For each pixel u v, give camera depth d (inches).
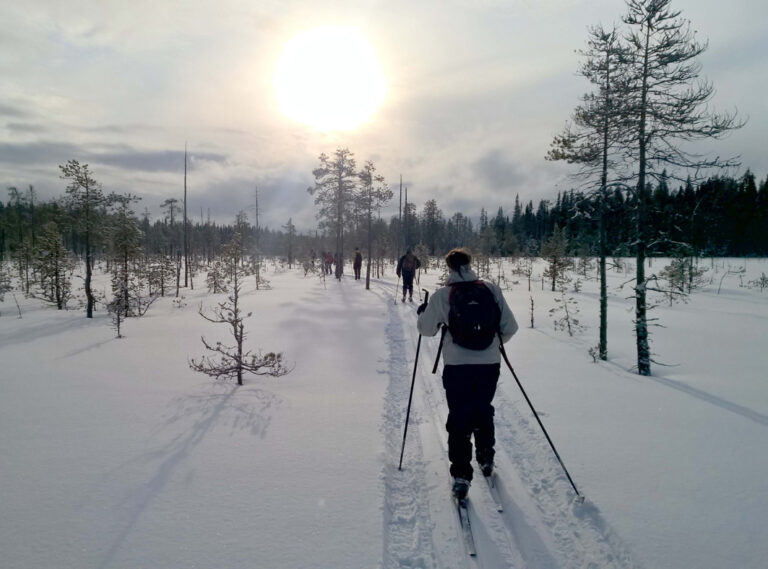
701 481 132.6
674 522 111.7
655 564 96.3
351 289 837.8
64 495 121.0
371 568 93.8
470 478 122.8
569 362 299.1
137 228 669.3
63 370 261.9
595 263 1277.1
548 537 108.3
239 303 610.5
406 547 103.9
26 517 110.3
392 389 226.4
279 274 1441.9
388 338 361.1
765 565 95.3
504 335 131.2
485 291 127.7
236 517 111.6
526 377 255.9
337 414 187.9
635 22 307.3
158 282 784.3
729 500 121.9
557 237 898.7
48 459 143.2
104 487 125.4
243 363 236.8
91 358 294.5
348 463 142.6
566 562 99.3
